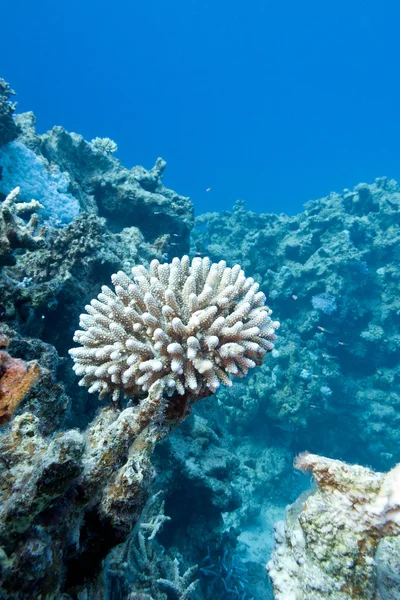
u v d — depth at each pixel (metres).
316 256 16.25
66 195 8.91
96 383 2.87
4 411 1.97
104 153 12.56
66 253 6.29
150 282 3.01
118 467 2.23
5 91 8.16
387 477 2.14
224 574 7.80
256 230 18.73
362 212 18.33
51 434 2.82
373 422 14.78
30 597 1.54
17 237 4.36
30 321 5.13
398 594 1.85
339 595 1.98
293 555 2.44
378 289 16.50
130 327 2.81
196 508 7.55
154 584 4.45
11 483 1.79
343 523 2.09
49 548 1.65
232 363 2.58
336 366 15.17
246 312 2.75
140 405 2.44
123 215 11.46
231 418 13.12
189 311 2.74
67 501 1.90
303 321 15.63
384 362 16.11
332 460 2.31
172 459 7.02
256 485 12.73
